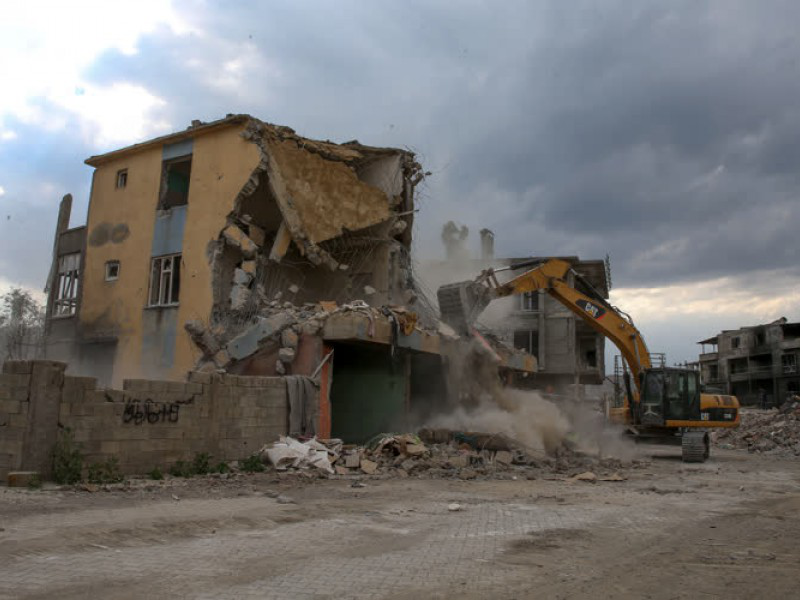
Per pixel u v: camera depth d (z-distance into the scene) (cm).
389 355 2031
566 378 4250
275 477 1197
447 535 721
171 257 2197
